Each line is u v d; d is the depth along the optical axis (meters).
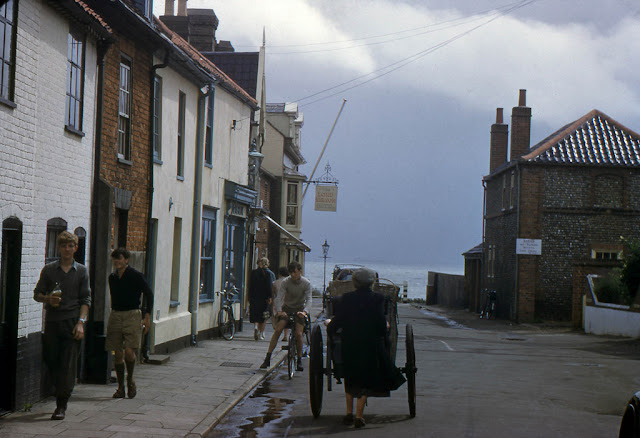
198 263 17.61
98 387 10.80
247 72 28.78
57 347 8.47
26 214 8.94
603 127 38.00
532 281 35.19
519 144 39.34
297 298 13.46
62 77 10.02
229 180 20.39
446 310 47.84
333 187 41.78
